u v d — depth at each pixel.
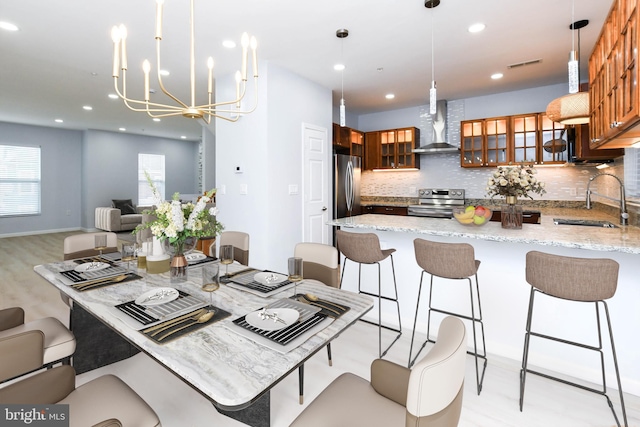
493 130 4.93
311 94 4.38
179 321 1.33
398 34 3.08
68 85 4.61
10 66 3.86
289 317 1.36
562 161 4.39
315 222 4.47
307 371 2.20
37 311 3.12
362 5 2.60
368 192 6.50
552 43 3.28
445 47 3.37
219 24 2.88
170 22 2.84
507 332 2.34
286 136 3.99
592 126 2.62
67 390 1.21
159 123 7.66
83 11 2.65
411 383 0.84
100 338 2.21
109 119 7.12
